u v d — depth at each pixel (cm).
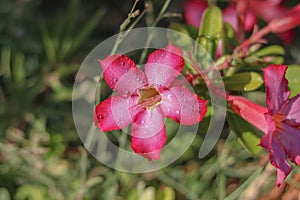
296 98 53
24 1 79
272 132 51
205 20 60
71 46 76
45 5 86
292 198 66
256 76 57
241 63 59
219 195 66
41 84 75
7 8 78
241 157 70
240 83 58
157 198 64
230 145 69
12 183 69
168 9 79
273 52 61
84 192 65
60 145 71
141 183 65
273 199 66
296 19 58
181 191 68
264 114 52
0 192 67
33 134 71
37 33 80
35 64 77
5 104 73
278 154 52
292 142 53
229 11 67
